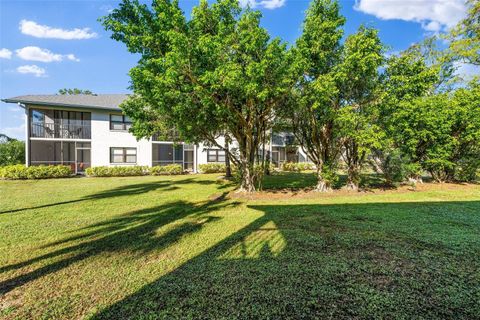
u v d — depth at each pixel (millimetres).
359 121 8578
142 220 5773
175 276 3055
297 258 3543
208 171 20828
